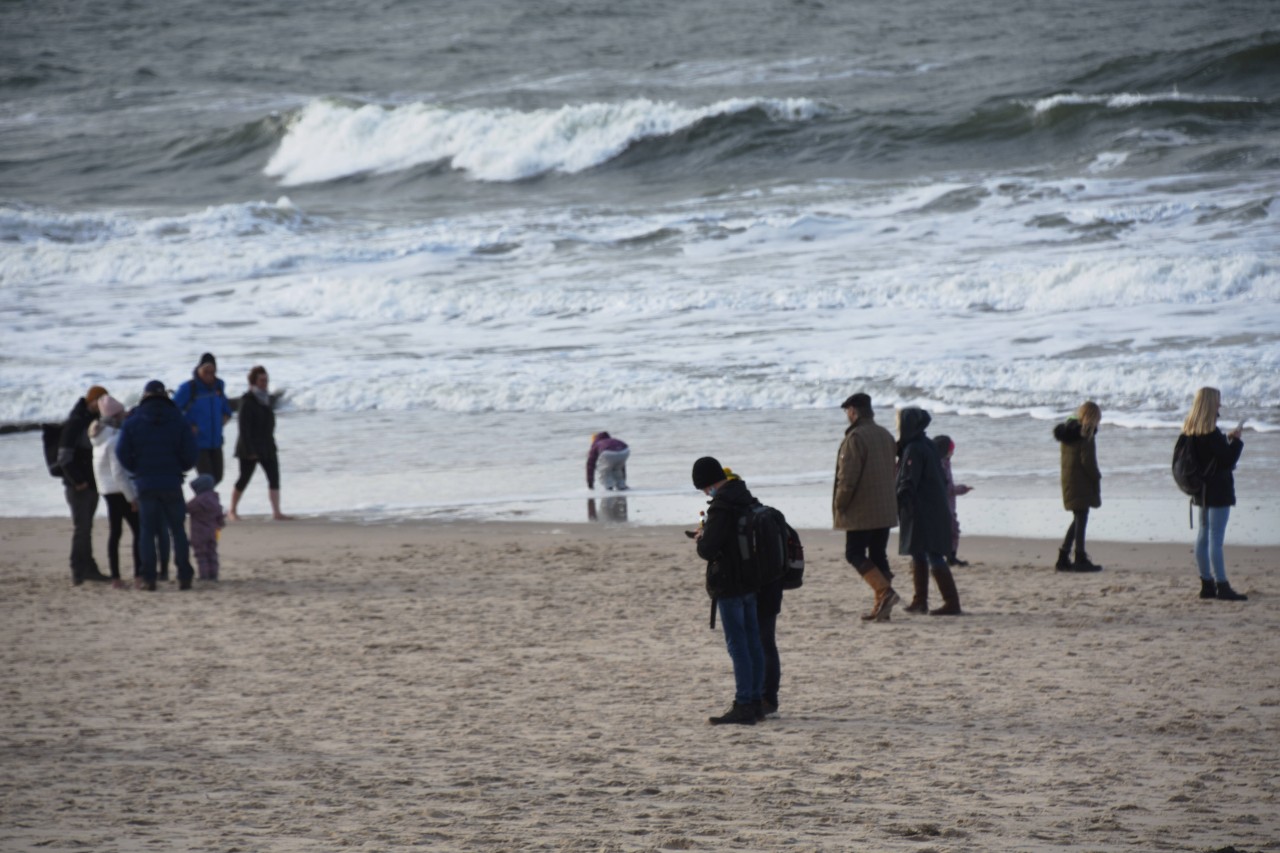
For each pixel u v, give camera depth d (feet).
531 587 116.98
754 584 71.77
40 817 55.16
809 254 288.92
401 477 170.91
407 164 460.14
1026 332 225.35
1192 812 53.98
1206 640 91.81
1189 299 235.20
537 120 447.42
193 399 146.51
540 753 66.59
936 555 103.55
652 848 49.47
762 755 65.57
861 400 102.37
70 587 122.93
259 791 59.52
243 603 113.29
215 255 318.04
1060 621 99.81
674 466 169.89
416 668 88.69
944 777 60.70
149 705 79.15
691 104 472.85
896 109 436.76
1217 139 371.35
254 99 585.22
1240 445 105.19
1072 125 395.75
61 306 288.92
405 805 56.75
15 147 531.50
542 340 244.63
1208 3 556.92
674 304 258.78
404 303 273.75
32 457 192.65
